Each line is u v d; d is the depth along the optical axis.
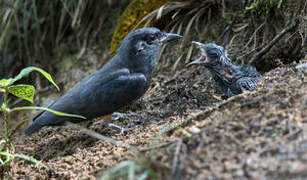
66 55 14.70
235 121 6.58
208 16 12.60
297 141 5.54
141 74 10.18
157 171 5.75
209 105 9.88
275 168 5.15
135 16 12.37
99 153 8.30
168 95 10.61
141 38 10.20
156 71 12.55
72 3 14.81
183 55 12.38
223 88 10.05
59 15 15.05
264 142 5.78
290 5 10.68
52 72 14.51
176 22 12.95
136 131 9.24
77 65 14.25
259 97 7.18
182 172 5.64
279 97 6.97
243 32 11.71
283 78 8.16
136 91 10.07
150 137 7.95
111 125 9.65
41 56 14.98
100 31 14.55
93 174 7.27
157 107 10.38
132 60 10.16
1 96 13.04
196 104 10.02
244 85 9.47
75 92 9.98
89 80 10.16
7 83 7.78
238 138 6.07
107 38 14.28
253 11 11.58
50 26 15.15
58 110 9.78
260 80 9.15
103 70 10.28
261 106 6.84
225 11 12.27
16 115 13.52
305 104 6.48
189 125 7.48
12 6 14.57
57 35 14.95
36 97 13.69
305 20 10.16
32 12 15.20
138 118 10.02
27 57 15.15
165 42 10.51
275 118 6.28
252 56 11.00
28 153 9.79
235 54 11.37
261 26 11.29
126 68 10.15
